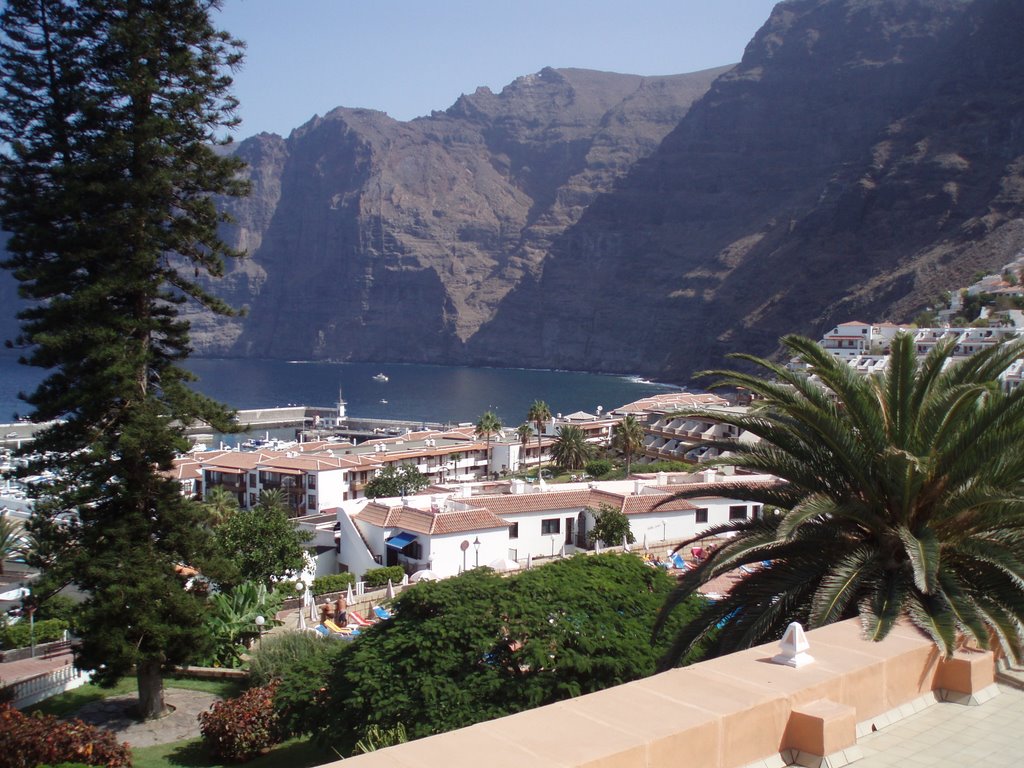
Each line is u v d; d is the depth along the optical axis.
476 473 122.50
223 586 39.78
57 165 30.73
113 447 31.19
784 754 7.14
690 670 7.80
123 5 32.09
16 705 31.05
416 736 19.47
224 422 33.69
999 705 8.60
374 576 51.28
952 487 12.15
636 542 56.50
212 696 32.44
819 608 11.19
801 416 12.83
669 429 110.44
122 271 31.81
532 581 23.98
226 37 33.97
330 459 99.62
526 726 6.45
